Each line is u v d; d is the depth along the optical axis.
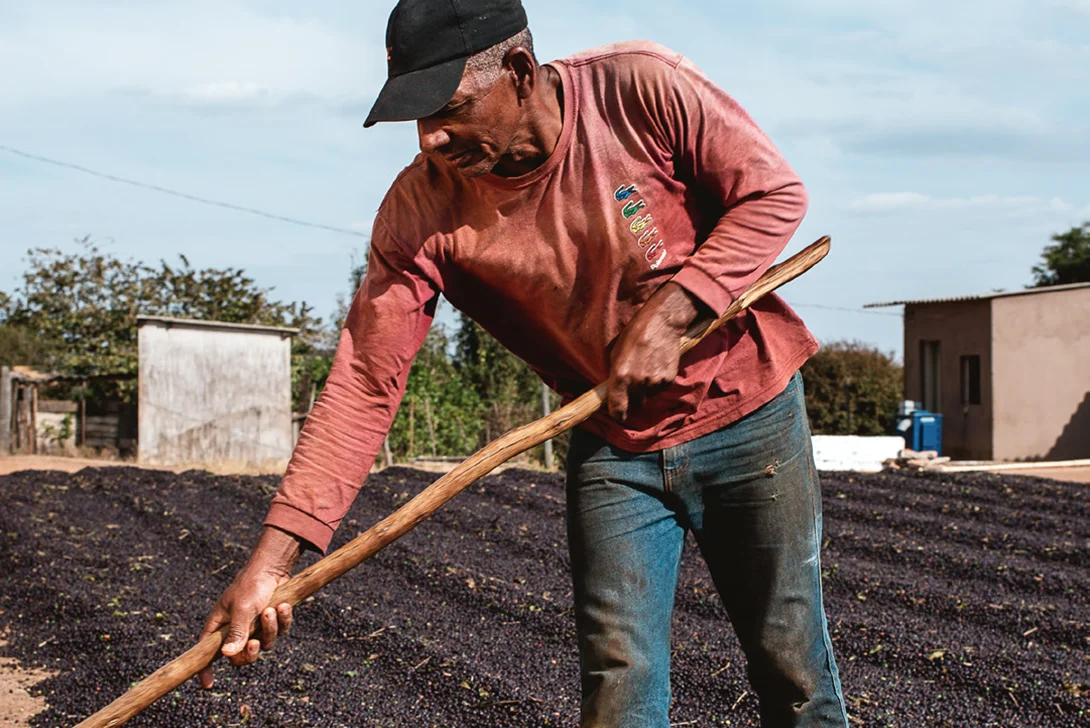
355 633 6.01
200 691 4.95
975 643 5.86
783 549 2.74
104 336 23.78
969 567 7.60
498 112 2.38
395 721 4.75
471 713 4.86
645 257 2.54
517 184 2.51
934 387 22.19
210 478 11.89
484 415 18.98
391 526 2.43
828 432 22.62
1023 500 10.65
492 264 2.61
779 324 2.76
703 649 5.58
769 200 2.52
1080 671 5.36
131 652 5.64
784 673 2.76
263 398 19.84
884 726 4.60
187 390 18.97
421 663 5.40
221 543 8.45
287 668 5.37
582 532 2.78
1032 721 4.81
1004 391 20.41
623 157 2.50
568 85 2.50
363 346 2.64
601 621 2.70
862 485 11.56
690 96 2.48
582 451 2.81
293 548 2.55
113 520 9.67
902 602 6.82
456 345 21.23
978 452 20.72
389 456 17.16
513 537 8.66
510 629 6.32
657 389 2.52
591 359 2.72
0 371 19.28
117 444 19.41
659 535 2.78
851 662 5.64
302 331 23.89
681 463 2.73
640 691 2.65
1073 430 20.89
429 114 2.28
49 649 5.98
